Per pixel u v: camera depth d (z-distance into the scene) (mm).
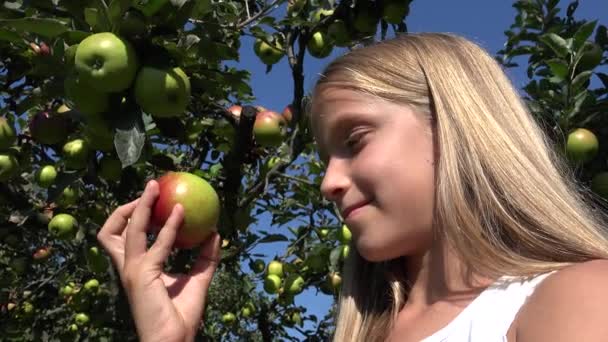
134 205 592
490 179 416
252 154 1188
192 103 1043
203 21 801
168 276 562
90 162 880
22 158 1097
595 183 931
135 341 1032
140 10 711
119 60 683
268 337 1950
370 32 1013
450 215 414
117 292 1097
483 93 453
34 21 711
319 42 1174
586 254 389
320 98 484
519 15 1230
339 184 451
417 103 451
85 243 1119
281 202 1610
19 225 1107
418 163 437
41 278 1902
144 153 835
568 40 981
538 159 432
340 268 1398
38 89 921
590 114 964
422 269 448
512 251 400
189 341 519
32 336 1883
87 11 695
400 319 468
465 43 494
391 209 430
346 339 535
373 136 447
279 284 1634
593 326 286
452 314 404
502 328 348
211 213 590
